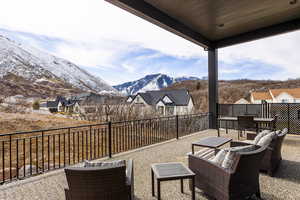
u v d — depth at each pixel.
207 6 4.58
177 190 2.57
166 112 14.98
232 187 1.92
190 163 2.51
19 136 7.36
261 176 2.94
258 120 5.22
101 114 11.94
